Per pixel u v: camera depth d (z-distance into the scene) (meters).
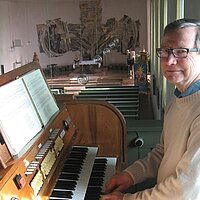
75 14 14.17
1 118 1.46
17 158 1.44
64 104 2.39
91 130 2.53
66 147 2.04
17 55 12.77
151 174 1.80
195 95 1.35
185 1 2.51
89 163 2.01
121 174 1.79
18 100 1.67
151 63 9.60
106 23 14.19
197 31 1.33
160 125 2.84
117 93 7.04
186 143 1.34
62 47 14.20
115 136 2.51
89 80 12.38
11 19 12.39
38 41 13.72
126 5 13.90
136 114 5.51
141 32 13.99
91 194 1.72
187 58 1.33
